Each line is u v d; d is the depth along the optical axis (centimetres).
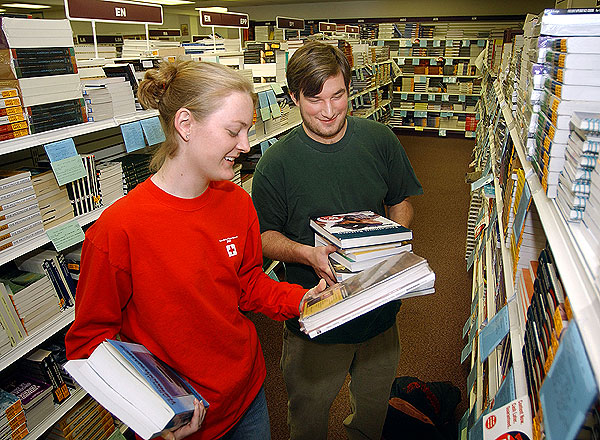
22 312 183
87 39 904
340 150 159
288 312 131
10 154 221
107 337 110
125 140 219
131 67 240
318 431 185
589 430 60
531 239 136
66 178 190
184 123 101
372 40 1014
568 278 64
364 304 104
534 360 90
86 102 206
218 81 100
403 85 1062
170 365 117
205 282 114
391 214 183
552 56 105
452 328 323
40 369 192
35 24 178
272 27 1247
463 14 1065
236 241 122
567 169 86
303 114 152
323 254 144
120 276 107
